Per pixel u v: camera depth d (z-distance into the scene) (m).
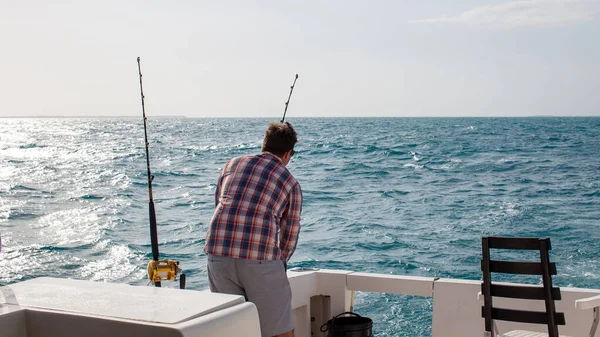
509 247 2.90
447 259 12.30
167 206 19.05
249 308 1.35
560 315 2.82
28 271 11.35
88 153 41.56
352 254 12.84
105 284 1.55
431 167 30.95
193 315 1.24
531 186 23.78
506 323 3.48
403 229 15.36
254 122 136.62
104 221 16.44
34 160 36.47
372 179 26.50
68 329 1.27
